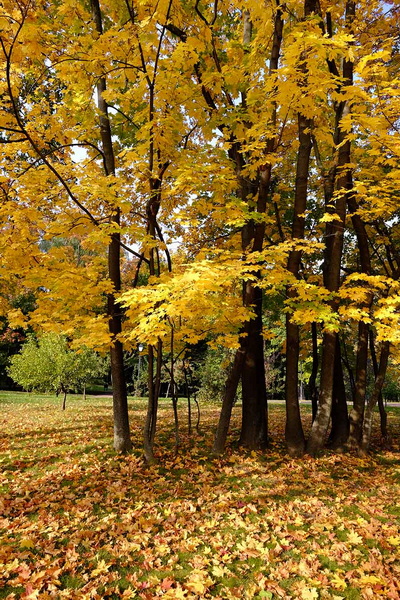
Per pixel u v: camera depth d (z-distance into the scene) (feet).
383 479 19.57
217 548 12.36
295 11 24.18
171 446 24.68
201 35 20.86
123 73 18.94
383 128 16.60
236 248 25.68
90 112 21.62
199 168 16.70
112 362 23.40
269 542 12.69
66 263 20.79
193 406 50.06
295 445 23.40
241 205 18.13
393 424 38.73
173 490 17.34
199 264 14.56
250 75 21.49
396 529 13.56
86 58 18.06
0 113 15.07
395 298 18.28
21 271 19.36
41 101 22.50
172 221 24.79
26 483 17.89
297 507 15.62
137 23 16.90
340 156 23.70
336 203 23.93
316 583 10.40
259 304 25.67
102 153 24.44
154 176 18.21
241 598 9.96
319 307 17.95
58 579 10.59
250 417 24.67
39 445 25.00
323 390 23.56
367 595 9.86
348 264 34.88
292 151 28.55
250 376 25.02
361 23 23.65
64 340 45.21
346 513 15.12
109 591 10.13
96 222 18.88
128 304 14.98
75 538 12.64
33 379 45.03
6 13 13.55
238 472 19.79
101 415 39.17
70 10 19.70
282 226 30.68
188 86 19.56
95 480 18.34
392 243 26.63
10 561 11.23
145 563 11.42
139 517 14.35
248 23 25.75
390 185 18.13
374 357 29.12
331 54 14.75
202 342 57.88
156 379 21.74
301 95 16.58
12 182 19.26
